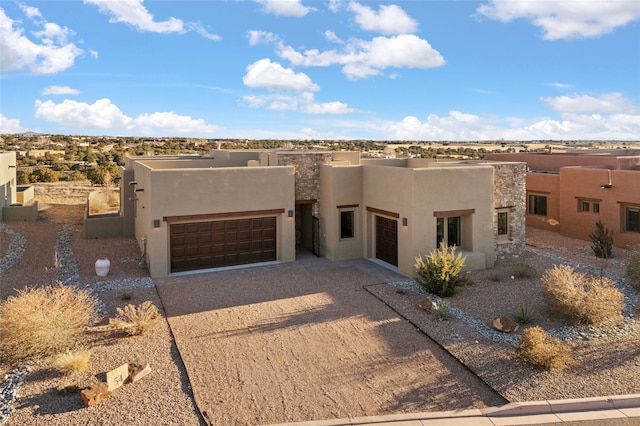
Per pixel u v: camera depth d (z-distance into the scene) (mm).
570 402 8906
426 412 8688
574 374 10000
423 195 17188
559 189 26516
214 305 14242
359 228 20438
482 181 18312
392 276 17438
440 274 14836
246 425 8211
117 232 25312
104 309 13727
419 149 83938
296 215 23156
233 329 12375
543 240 24656
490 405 8953
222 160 26422
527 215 29031
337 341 11672
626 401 9031
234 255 19188
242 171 18656
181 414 8508
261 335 12008
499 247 19719
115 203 35875
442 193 17547
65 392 9062
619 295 12930
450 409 8797
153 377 9797
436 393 9352
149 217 17406
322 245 20859
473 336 11852
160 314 13383
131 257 20516
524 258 20234
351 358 10781
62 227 27516
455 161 23625
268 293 15430
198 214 17984
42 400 8867
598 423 8445
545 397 9117
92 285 16125
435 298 14797
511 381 9703
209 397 9062
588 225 24562
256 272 18062
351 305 14242
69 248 22109
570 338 11805
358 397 9172
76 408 8602
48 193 40531
